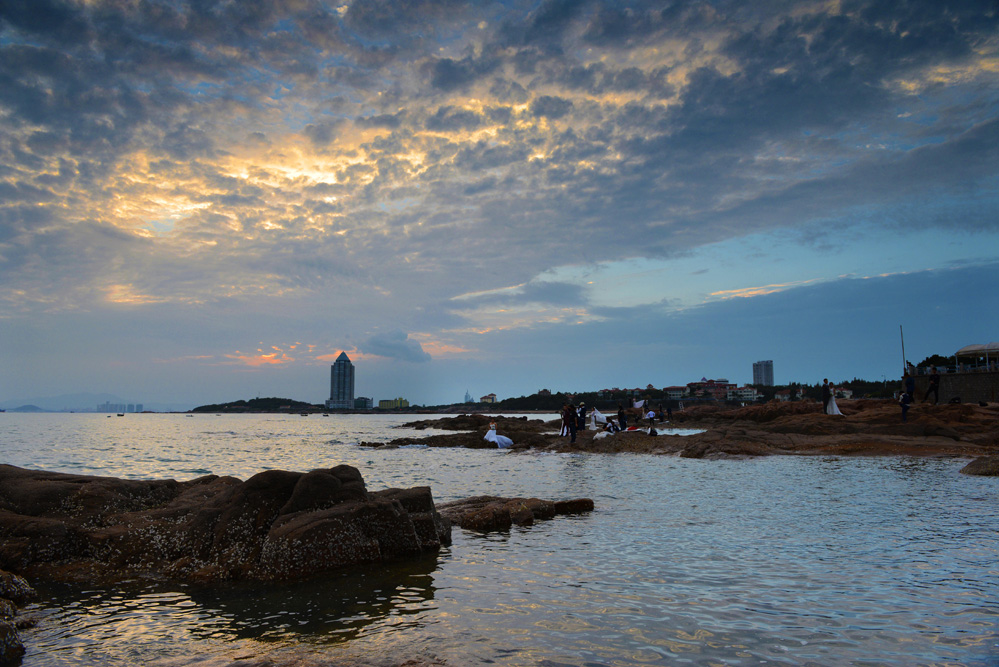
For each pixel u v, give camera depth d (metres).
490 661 5.26
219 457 33.81
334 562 8.97
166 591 8.02
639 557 9.27
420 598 7.38
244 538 9.40
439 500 15.77
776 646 5.56
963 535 10.42
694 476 20.22
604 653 5.43
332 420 178.38
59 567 8.95
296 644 5.84
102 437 61.66
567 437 37.91
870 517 12.19
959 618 6.31
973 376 46.91
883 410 38.50
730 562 8.84
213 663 5.39
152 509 10.75
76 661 5.52
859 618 6.33
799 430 33.16
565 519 12.80
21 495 10.23
